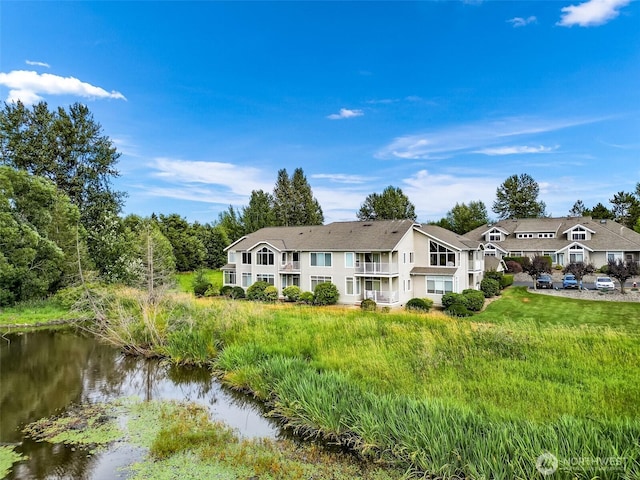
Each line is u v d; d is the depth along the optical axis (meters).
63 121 38.91
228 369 14.42
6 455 9.41
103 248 35.56
